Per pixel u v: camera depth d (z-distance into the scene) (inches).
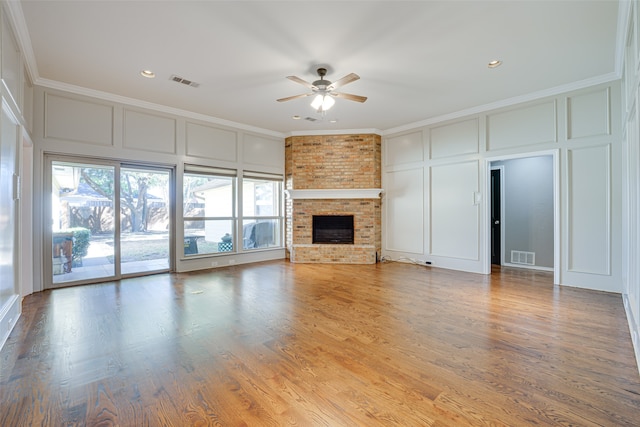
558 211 169.8
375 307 132.6
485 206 199.9
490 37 119.9
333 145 251.6
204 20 108.9
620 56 130.9
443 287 167.0
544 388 72.7
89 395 69.8
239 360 86.3
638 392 70.8
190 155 210.5
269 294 153.3
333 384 74.6
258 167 248.1
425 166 230.4
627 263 127.2
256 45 125.1
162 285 171.6
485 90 171.5
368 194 245.0
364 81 159.5
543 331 106.3
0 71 90.0
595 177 158.4
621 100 148.4
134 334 104.0
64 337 101.3
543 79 157.5
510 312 125.9
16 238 114.1
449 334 104.1
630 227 115.3
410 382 75.5
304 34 117.8
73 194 170.9
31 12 103.0
